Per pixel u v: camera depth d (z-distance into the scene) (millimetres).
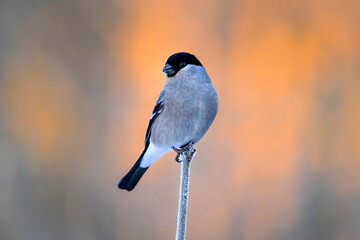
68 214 11133
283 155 11680
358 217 10891
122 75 12555
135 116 12320
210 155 11422
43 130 12203
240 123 12008
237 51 12500
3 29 12586
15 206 11148
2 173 11594
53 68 12547
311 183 11430
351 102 12234
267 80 12383
